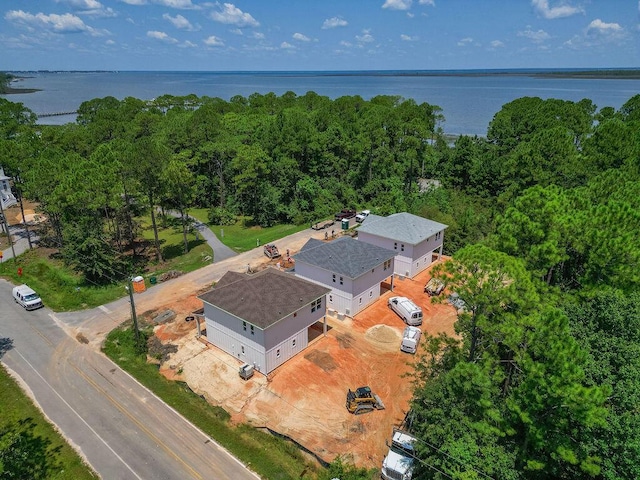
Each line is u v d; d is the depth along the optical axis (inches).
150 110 4736.7
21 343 1295.5
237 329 1144.8
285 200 2719.0
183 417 993.5
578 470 676.1
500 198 2094.0
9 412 1009.5
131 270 1801.2
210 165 2960.1
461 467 668.7
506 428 672.4
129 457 880.3
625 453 604.7
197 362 1173.7
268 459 876.0
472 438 677.9
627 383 668.1
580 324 788.0
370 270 1407.5
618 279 928.9
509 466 653.9
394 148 3029.0
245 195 2778.1
